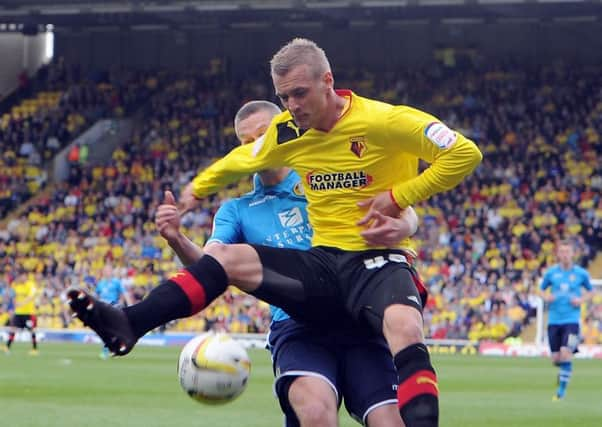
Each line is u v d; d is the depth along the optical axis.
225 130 114.94
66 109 121.06
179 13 109.38
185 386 14.30
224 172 15.59
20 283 74.00
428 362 13.41
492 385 49.81
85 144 112.44
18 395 40.41
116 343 12.87
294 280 14.40
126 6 104.81
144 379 50.16
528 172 100.12
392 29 119.38
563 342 44.47
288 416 15.54
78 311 12.41
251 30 123.12
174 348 86.12
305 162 14.84
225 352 14.16
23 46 127.38
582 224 92.06
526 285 85.31
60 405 36.41
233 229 17.05
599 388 49.25
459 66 117.12
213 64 123.88
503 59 116.19
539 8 104.50
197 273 13.71
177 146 113.75
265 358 72.12
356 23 119.56
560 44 115.44
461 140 13.88
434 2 97.06
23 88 125.06
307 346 15.19
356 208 14.65
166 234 14.72
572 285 45.97
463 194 97.31
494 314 84.50
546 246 89.62
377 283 14.20
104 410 34.81
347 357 15.31
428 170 14.15
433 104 113.19
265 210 16.98
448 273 88.12
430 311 86.12
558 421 33.28
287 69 14.08
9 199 109.81
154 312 13.26
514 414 35.50
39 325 95.44
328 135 14.54
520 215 94.44
